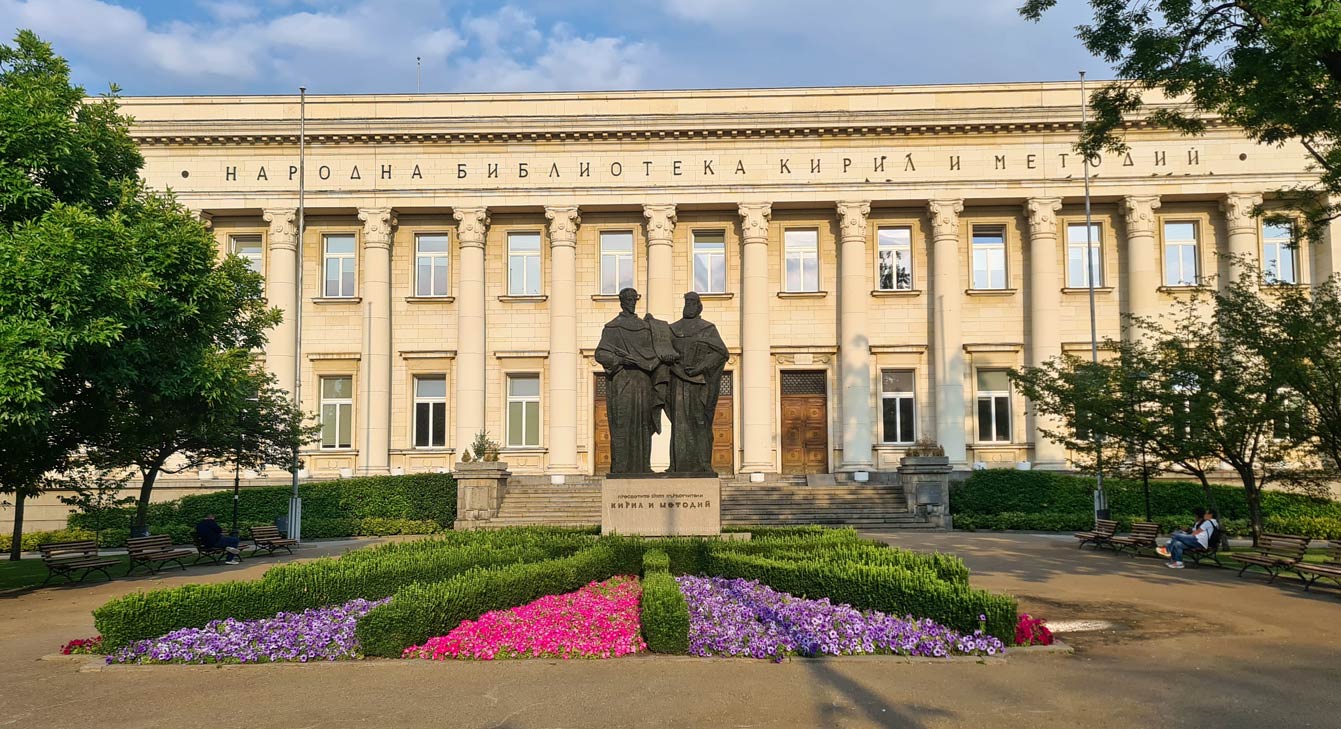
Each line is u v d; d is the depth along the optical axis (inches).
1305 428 821.9
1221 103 715.4
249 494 1359.5
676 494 657.6
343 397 1557.6
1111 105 708.7
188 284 715.4
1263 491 1307.8
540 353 1555.1
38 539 1284.4
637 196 1530.5
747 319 1521.9
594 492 1360.7
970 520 1261.1
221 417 810.2
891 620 437.1
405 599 423.5
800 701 337.4
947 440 1486.2
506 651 409.4
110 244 644.7
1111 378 970.1
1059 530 1226.6
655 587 456.1
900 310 1547.7
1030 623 447.5
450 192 1534.2
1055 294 1501.0
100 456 859.4
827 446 1547.7
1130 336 1475.1
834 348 1544.0
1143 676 380.5
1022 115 1496.1
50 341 597.3
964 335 1544.0
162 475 1476.4
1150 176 1337.4
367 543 1171.9
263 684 369.1
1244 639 462.9
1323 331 789.2
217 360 737.0
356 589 495.8
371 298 1531.7
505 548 598.9
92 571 843.4
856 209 1519.4
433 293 1582.2
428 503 1381.6
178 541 1259.2
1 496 1421.0
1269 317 856.9
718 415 1553.9
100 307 633.6
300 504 1258.0
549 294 1558.8
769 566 519.5
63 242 611.8
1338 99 595.2
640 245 1572.3
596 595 511.8
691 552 603.2
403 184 1536.7
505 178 1537.9
